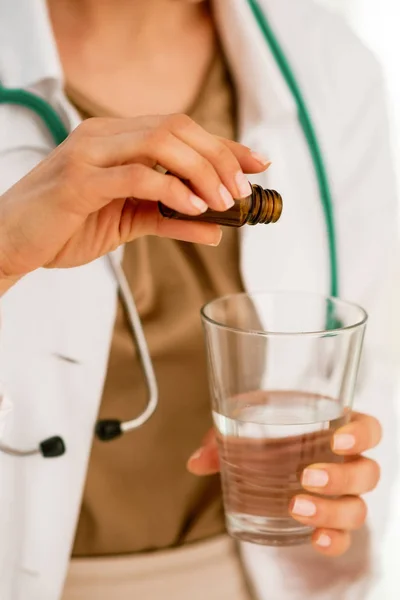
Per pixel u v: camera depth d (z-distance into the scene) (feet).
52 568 2.64
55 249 2.00
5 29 2.66
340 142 2.91
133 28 2.76
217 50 2.82
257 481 2.09
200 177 1.82
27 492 2.61
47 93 2.64
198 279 2.75
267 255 2.78
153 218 2.09
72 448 2.63
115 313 2.64
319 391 2.12
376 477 2.25
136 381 2.72
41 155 2.67
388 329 2.99
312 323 2.31
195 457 2.46
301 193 2.86
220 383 2.10
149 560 2.72
